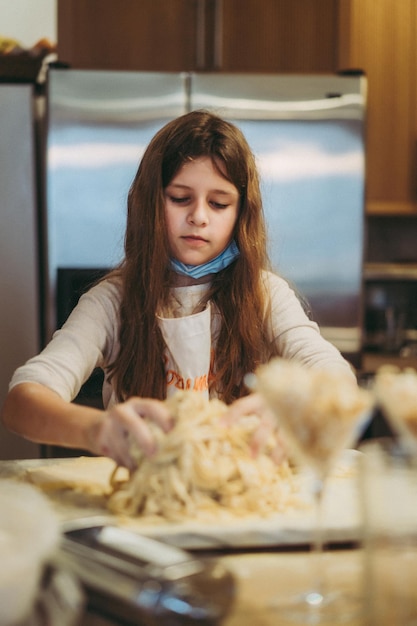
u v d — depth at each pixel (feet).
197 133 4.66
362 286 9.39
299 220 9.28
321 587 2.60
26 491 2.28
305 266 9.31
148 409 3.35
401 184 10.67
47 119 9.01
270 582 2.68
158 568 2.33
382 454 2.36
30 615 2.00
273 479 3.43
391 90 10.50
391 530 2.32
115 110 9.05
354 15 10.28
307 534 3.05
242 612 2.40
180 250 4.83
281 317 5.11
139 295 4.87
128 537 2.59
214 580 2.35
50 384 4.22
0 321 9.09
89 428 3.57
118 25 9.98
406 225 11.88
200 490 3.33
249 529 3.05
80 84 9.02
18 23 10.09
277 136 9.21
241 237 4.92
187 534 3.02
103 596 2.28
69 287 9.04
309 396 2.55
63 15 9.95
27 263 9.08
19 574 1.90
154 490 3.27
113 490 3.52
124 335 4.89
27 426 3.89
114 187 9.07
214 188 4.69
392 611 2.32
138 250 4.87
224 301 4.98
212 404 3.55
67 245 9.06
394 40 10.40
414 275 11.29
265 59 10.17
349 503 3.44
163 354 4.87
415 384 2.60
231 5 10.07
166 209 4.79
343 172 9.29
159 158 4.72
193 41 10.05
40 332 9.32
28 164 9.05
